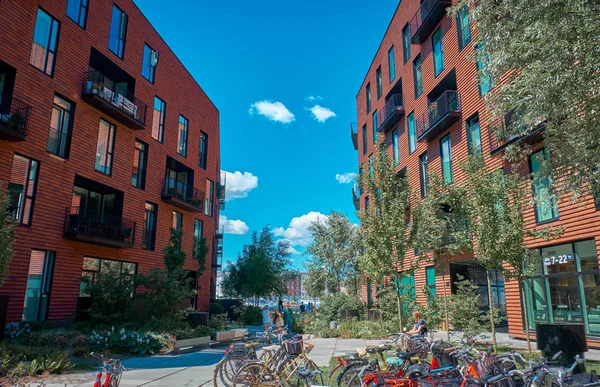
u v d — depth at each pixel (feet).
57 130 57.16
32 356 32.94
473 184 37.55
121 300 53.01
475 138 58.23
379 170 44.62
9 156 49.37
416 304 52.21
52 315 53.36
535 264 41.24
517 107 26.96
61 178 56.34
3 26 49.55
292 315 70.74
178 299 55.01
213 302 107.65
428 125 69.36
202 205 93.25
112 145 67.10
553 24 21.63
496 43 26.89
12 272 48.62
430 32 71.31
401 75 83.35
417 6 76.38
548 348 27.07
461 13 62.34
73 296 56.95
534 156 45.60
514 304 49.60
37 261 52.80
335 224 104.22
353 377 21.40
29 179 52.24
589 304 40.04
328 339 57.47
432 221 43.27
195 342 49.70
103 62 67.36
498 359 20.02
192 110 92.99
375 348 23.67
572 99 21.02
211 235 99.30
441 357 22.08
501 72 27.22
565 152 24.11
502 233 35.27
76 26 60.70
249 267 120.37
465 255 60.13
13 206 49.88
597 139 21.36
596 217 39.22
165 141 81.30
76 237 55.98
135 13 74.08
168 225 80.38
